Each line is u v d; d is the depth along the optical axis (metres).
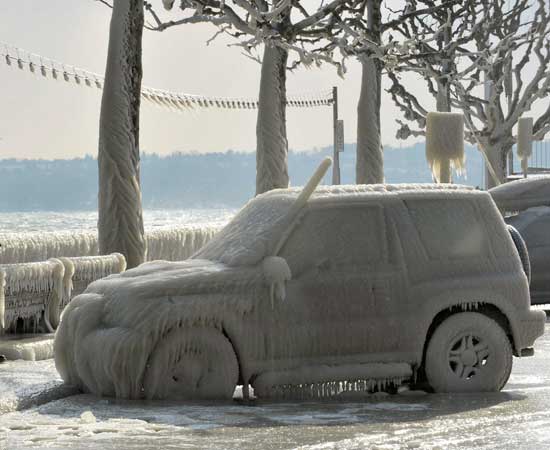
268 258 14.73
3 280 18.12
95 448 10.91
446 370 15.30
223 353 14.36
